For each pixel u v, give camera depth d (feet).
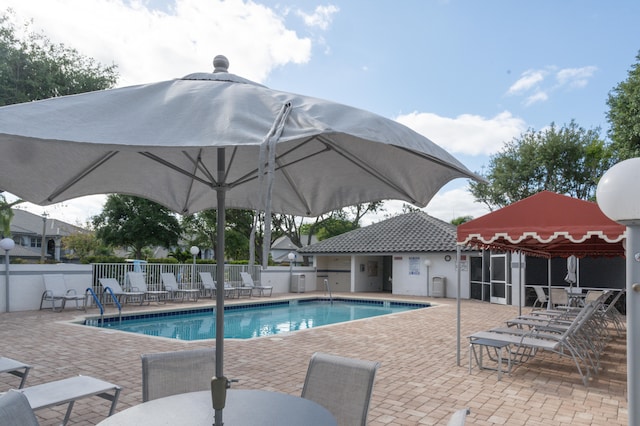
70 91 62.03
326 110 7.07
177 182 13.17
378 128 7.04
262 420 8.45
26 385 20.59
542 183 102.78
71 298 47.55
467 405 18.79
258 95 7.47
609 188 11.38
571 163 98.07
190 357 11.77
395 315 49.06
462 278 73.77
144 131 6.18
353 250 84.58
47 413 16.80
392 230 88.94
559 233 21.74
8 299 47.34
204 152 11.76
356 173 12.24
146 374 11.09
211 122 6.43
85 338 32.50
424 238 81.61
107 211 88.33
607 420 17.21
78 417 16.55
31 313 46.16
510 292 62.59
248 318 56.34
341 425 10.66
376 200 12.64
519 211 22.99
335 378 11.12
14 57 56.80
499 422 16.92
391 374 23.66
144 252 120.37
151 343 30.96
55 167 9.82
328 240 93.04
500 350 22.70
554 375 23.73
